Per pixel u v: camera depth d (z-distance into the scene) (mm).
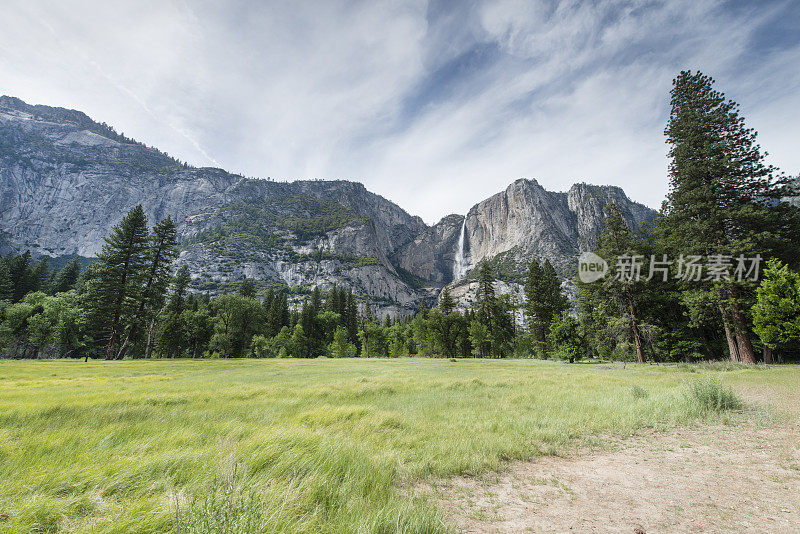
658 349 30703
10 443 4879
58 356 55750
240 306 60719
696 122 25062
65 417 7762
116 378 19594
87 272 57500
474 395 12250
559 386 14359
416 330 72812
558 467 4934
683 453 5332
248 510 2582
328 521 2908
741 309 22500
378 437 6211
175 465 3805
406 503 3264
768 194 23531
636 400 9367
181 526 2477
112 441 5305
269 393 12656
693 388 8938
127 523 2467
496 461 4945
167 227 46625
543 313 52375
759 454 5039
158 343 53375
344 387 14359
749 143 24031
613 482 4277
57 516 2652
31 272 65875
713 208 23250
